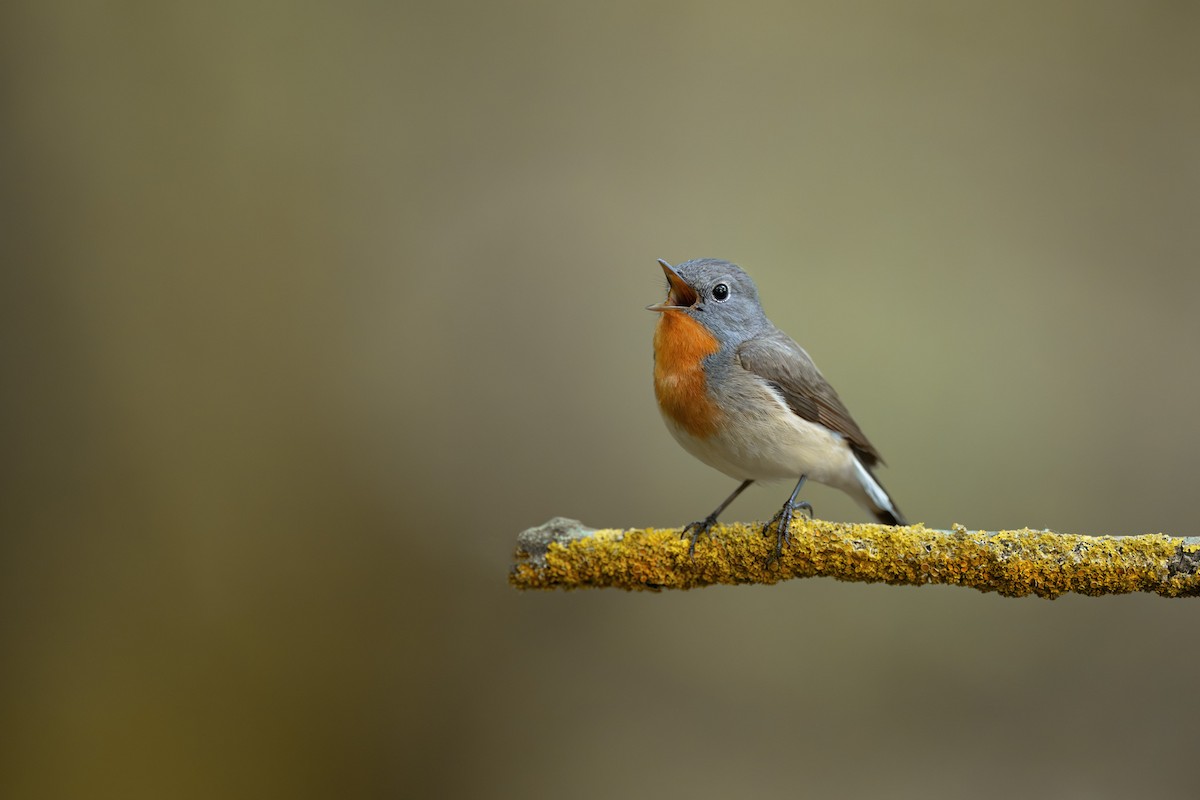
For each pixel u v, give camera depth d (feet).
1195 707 34.30
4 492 36.73
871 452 29.55
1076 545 20.04
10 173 39.22
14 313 38.17
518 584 22.85
